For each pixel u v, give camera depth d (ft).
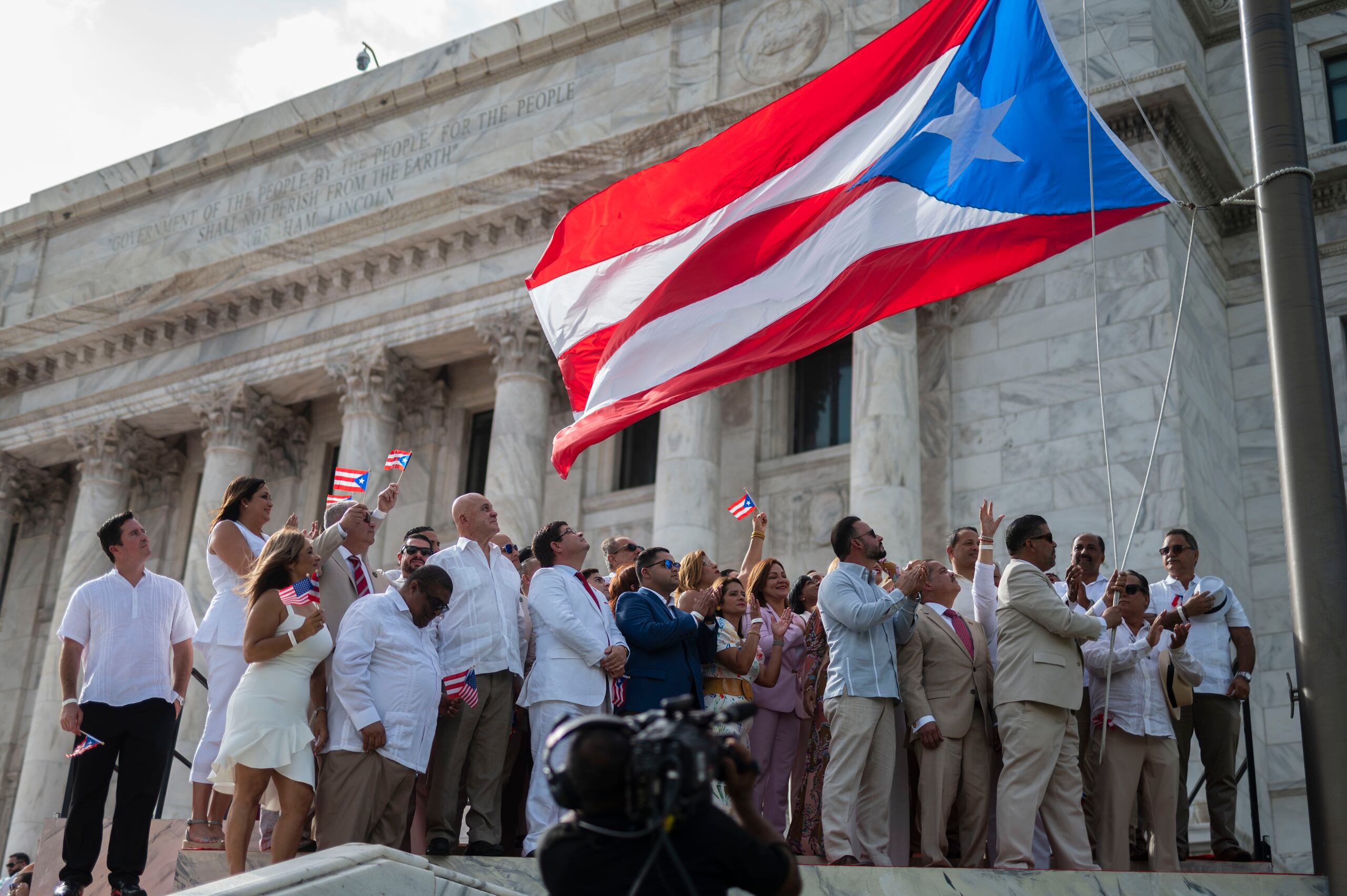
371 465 82.74
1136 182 35.01
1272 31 31.76
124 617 31.35
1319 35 72.69
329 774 28.04
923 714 32.12
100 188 101.76
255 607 27.66
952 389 67.56
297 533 28.45
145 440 95.30
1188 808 36.47
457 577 31.19
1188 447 61.05
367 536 32.89
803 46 76.43
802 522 71.00
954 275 35.94
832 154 39.65
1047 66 37.32
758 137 40.96
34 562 99.66
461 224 82.43
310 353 86.53
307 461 90.94
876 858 31.01
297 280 87.92
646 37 82.79
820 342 36.70
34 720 86.53
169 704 31.48
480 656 30.50
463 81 88.38
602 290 42.50
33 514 101.60
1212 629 37.83
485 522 31.91
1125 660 32.68
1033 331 66.39
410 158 89.15
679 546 69.41
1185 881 28.58
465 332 81.61
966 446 66.18
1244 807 57.16
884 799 31.40
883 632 32.14
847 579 32.24
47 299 101.55
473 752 30.42
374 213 84.89
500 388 79.15
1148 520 59.72
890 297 36.32
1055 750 30.78
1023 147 36.65
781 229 39.22
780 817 34.86
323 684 30.30
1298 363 29.55
